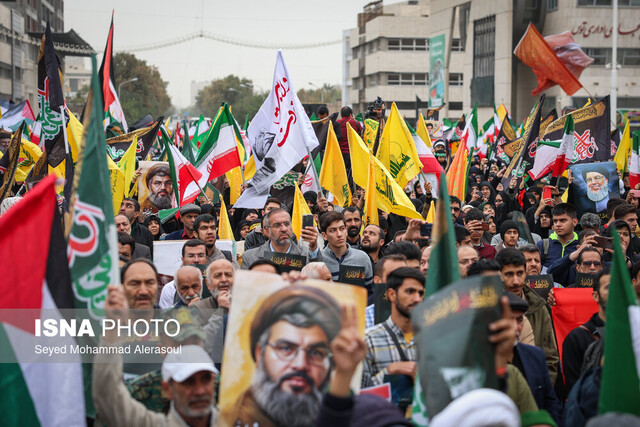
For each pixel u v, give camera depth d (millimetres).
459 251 7230
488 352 3379
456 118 89688
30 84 72250
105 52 11109
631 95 64875
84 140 4066
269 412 3912
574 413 4570
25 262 3988
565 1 63594
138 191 12008
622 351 3629
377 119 15695
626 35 64312
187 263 7852
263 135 10031
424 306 3494
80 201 4062
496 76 66312
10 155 10508
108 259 4047
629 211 9812
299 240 9602
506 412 3186
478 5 68500
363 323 4000
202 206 10852
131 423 4105
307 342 3961
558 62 18734
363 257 8766
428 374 3395
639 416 3596
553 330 6867
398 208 9703
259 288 4004
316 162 14875
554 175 12703
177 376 4082
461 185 13477
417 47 91812
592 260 7867
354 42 100938
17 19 65812
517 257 6609
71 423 4043
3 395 3959
